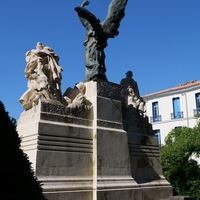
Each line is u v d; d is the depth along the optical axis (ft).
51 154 30.94
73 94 38.45
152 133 47.44
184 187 57.52
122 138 38.99
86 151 34.58
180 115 113.29
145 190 40.40
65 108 34.37
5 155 17.44
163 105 118.73
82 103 36.42
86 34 42.93
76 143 33.83
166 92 118.21
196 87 110.93
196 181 56.80
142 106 48.26
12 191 16.93
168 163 60.13
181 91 114.73
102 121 37.35
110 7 44.83
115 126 38.93
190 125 109.91
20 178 17.52
